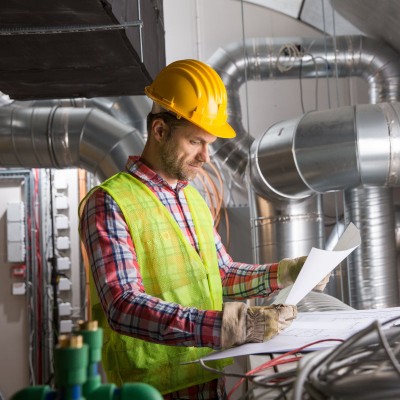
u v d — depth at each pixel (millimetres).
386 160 3225
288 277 1493
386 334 900
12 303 4832
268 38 4426
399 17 3580
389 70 4344
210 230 1555
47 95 2791
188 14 4902
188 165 1479
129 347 1400
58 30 1806
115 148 3939
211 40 4887
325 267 1233
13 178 4852
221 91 1527
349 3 4031
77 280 4824
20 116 4023
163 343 1160
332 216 4629
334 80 4824
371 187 3686
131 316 1188
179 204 1502
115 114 4438
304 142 3340
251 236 4129
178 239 1434
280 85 4848
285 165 3426
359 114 3262
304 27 4914
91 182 4836
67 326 4754
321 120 3342
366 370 734
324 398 656
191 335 1128
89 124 3992
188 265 1434
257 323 1107
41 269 4789
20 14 1701
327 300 1602
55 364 577
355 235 1304
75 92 2748
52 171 4793
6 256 4844
